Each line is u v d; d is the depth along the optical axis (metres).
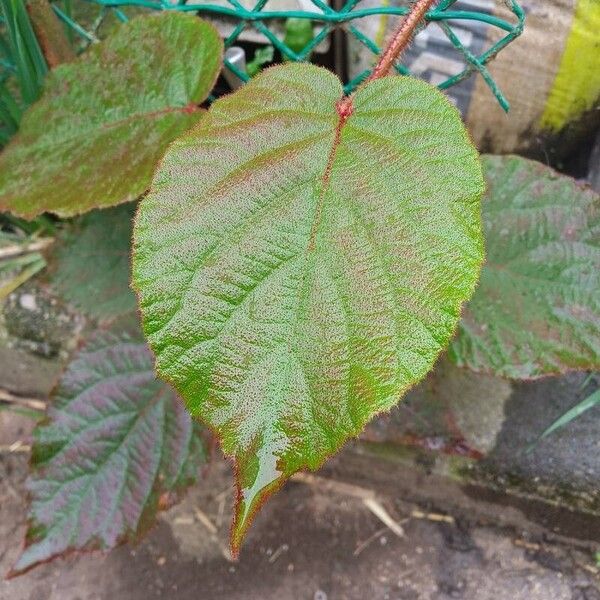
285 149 0.22
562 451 0.43
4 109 0.43
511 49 0.36
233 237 0.21
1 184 0.35
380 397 0.19
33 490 0.39
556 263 0.35
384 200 0.21
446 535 0.48
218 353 0.20
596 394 0.40
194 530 0.50
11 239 0.50
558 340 0.34
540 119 0.39
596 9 0.33
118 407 0.40
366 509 0.50
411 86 0.22
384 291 0.20
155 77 0.34
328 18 0.32
